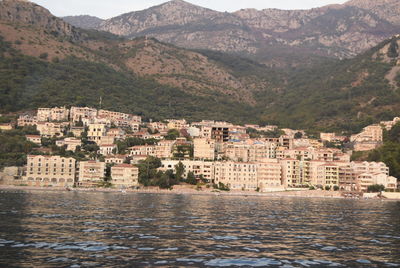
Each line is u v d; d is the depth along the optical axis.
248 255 79.94
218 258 76.75
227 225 120.69
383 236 105.75
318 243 94.31
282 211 170.88
